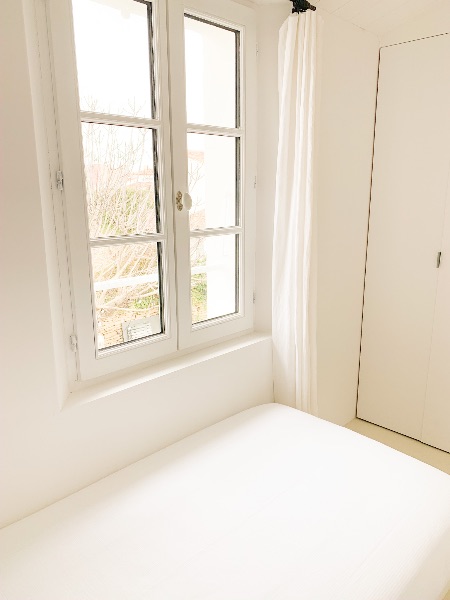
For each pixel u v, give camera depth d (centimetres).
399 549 116
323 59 197
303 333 196
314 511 129
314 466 150
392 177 235
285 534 120
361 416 275
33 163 119
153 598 102
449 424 236
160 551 116
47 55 127
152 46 153
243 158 191
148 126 156
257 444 164
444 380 234
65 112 132
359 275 252
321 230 218
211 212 218
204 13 164
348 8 195
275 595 102
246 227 199
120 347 163
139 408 159
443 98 209
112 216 188
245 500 134
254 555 114
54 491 141
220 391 189
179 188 168
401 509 130
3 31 109
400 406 255
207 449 162
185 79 163
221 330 199
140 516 128
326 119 205
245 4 180
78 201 140
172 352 180
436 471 149
